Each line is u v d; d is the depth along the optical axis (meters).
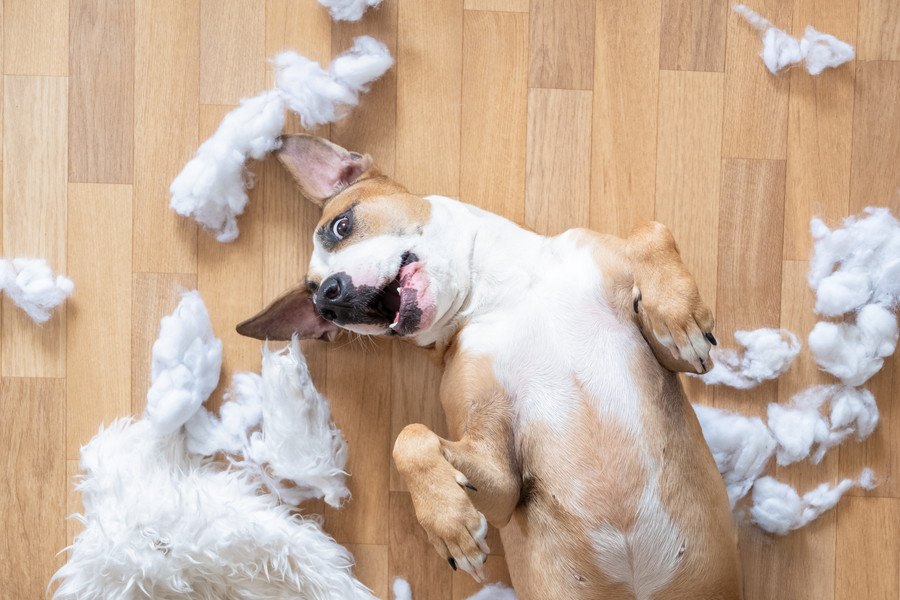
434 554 1.86
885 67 1.81
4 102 1.83
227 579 1.79
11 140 1.83
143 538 1.73
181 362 1.80
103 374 1.85
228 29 1.82
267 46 1.82
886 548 1.82
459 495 1.34
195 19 1.82
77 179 1.84
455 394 1.50
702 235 1.82
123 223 1.84
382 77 1.83
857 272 1.79
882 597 1.82
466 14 1.82
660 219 1.83
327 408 1.83
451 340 1.57
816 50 1.80
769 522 1.80
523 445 1.48
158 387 1.78
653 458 1.44
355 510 1.86
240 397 1.84
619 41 1.81
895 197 1.81
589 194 1.83
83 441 1.85
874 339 1.77
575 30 1.81
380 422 1.85
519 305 1.51
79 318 1.85
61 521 1.86
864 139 1.81
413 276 1.49
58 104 1.83
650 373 1.47
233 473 1.83
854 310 1.81
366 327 1.55
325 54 1.82
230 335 1.85
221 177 1.77
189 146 1.84
